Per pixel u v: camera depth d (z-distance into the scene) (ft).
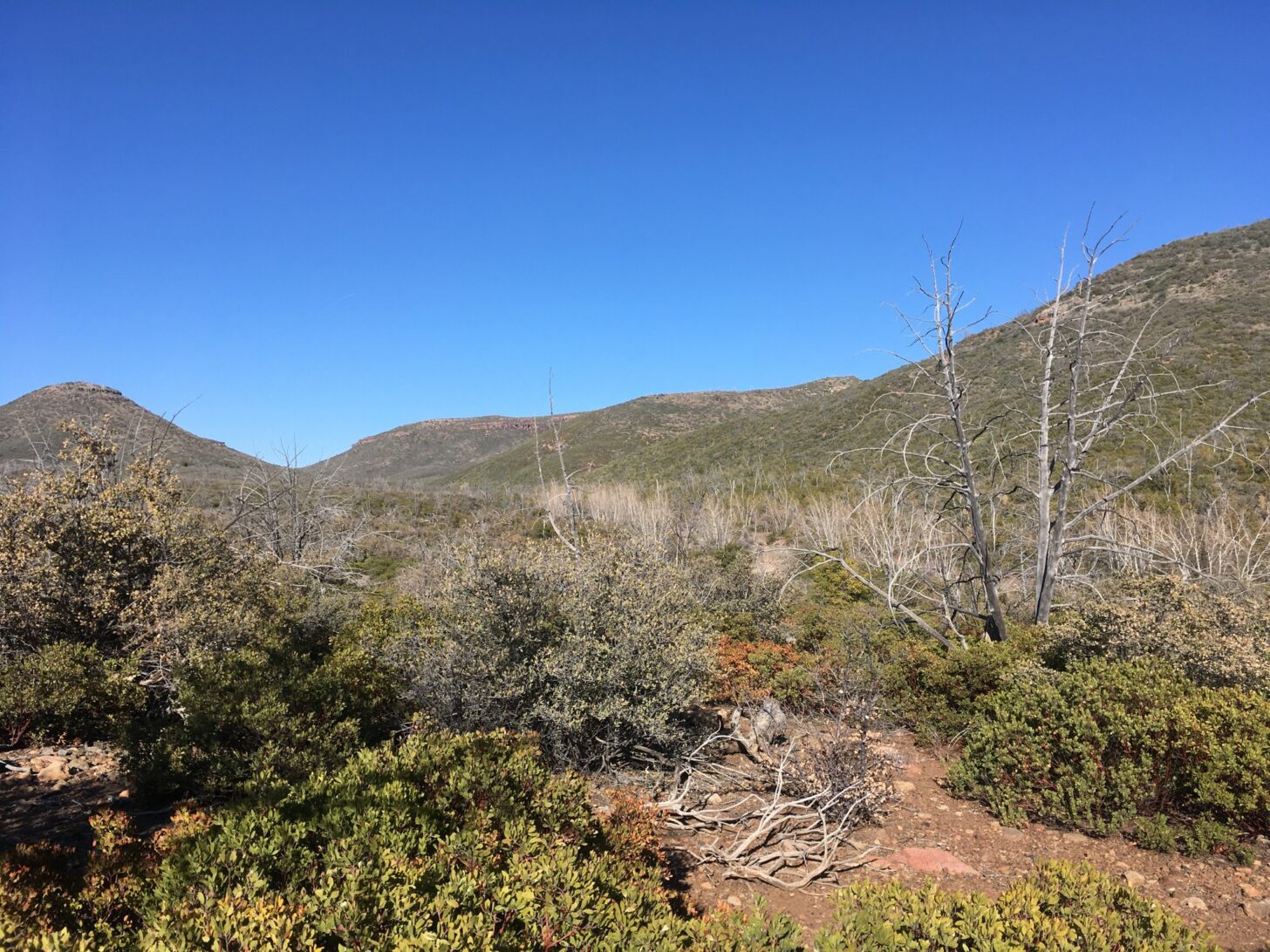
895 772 19.75
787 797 17.94
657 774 18.45
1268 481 50.47
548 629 19.20
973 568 40.78
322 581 39.88
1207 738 15.11
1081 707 16.97
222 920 7.00
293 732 16.08
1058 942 8.29
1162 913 9.10
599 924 8.11
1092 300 32.32
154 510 24.44
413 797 10.74
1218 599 22.21
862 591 47.34
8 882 8.77
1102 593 27.25
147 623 22.48
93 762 18.08
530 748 13.52
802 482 107.24
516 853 9.49
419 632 22.02
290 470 44.11
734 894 13.51
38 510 22.16
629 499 88.63
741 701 23.36
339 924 7.29
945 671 23.11
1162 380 65.98
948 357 29.27
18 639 21.53
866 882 10.01
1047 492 29.32
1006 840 15.88
